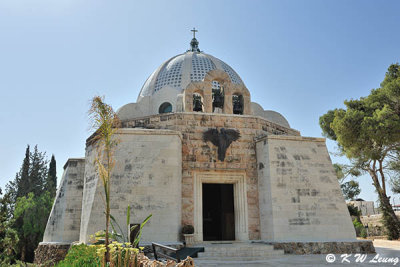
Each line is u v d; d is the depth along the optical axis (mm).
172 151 17859
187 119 19969
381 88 29828
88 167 19641
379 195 30406
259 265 12805
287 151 19141
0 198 14289
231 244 17234
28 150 52750
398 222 28859
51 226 23125
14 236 14961
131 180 17094
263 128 21094
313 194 18516
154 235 16312
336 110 29906
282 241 17062
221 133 19906
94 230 16312
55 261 20109
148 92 31953
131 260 7738
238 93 23453
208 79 22453
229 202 23016
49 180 49750
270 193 18188
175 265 7398
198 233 18297
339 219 18328
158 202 16859
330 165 19438
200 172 19250
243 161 19828
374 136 25094
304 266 12492
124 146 17734
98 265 8695
